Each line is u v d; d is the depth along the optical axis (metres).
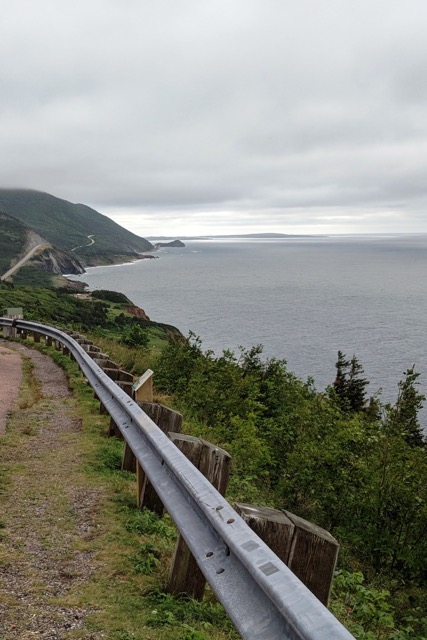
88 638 3.12
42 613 3.40
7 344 22.77
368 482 12.16
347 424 13.45
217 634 3.35
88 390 12.35
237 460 11.53
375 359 108.25
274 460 13.69
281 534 2.92
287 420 16.09
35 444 7.96
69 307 94.19
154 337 67.19
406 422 13.30
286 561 2.92
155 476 4.54
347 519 11.96
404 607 9.13
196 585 3.81
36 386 13.11
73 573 4.07
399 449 12.48
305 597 2.05
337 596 5.45
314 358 106.00
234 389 16.47
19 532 4.81
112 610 3.50
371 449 12.60
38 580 3.91
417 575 10.92
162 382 18.36
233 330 135.62
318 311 186.75
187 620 3.45
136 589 3.86
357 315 179.38
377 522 11.83
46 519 5.16
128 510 5.46
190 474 3.79
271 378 19.73
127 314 112.69
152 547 4.57
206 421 14.31
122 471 6.86
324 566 2.93
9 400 11.27
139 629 3.26
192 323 145.38
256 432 14.05
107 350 21.56
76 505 5.57
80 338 18.03
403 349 119.81
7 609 3.42
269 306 195.88
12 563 4.17
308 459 12.30
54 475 6.54
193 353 19.81
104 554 4.45
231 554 2.87
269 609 2.30
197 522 3.45
